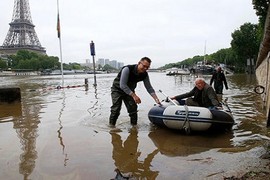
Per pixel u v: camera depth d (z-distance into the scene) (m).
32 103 12.27
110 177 4.11
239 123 7.75
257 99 13.08
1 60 106.19
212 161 4.65
